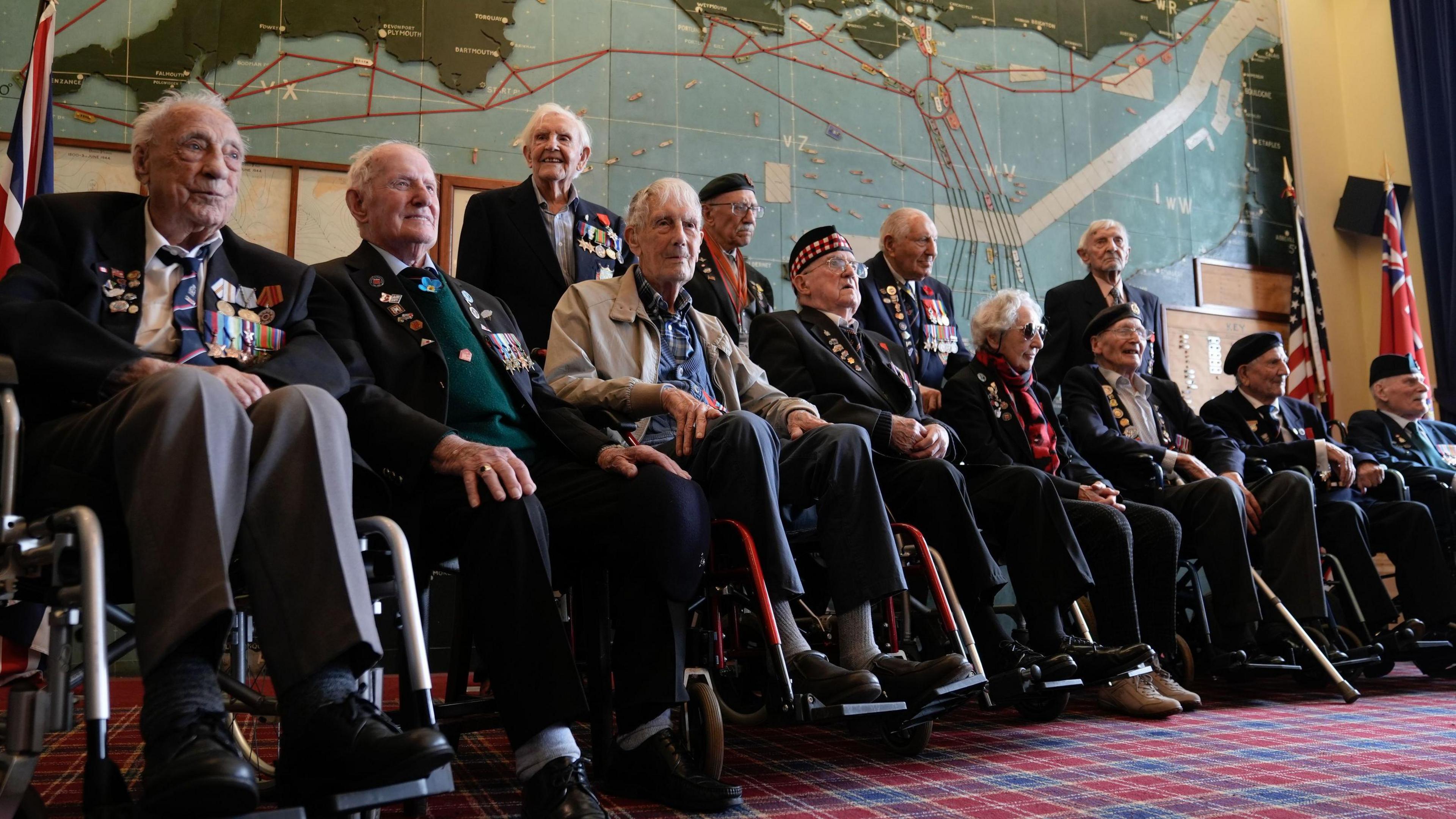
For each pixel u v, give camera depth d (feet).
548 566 5.79
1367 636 12.76
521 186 11.42
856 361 10.21
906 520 9.09
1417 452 16.15
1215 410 15.08
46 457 4.88
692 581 6.48
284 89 15.65
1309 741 8.41
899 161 18.69
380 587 5.50
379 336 6.88
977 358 11.69
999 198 19.22
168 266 6.10
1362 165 21.94
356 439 6.12
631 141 17.19
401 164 7.51
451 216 16.01
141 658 4.21
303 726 4.50
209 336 6.01
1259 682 13.60
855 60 18.75
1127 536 10.42
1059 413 15.81
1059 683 8.64
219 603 4.22
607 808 6.36
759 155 17.85
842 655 7.69
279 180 15.42
